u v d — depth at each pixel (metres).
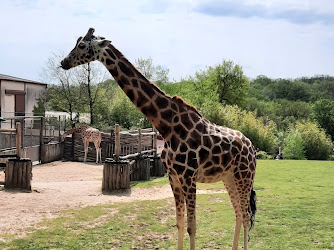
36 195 9.01
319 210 7.77
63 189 10.09
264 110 50.94
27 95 23.19
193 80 40.34
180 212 4.78
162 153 4.86
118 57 4.61
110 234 6.26
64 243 5.77
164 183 11.37
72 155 18.45
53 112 33.88
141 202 8.54
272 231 6.37
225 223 6.84
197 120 4.77
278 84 77.94
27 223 6.69
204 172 4.75
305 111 50.88
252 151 5.16
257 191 9.90
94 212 7.54
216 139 4.75
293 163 15.98
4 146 14.62
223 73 40.09
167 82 38.25
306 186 10.61
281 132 27.95
